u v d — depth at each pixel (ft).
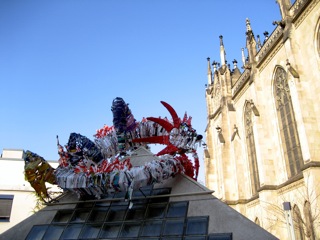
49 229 36.22
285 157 117.39
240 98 162.20
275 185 118.93
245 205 147.02
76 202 38.24
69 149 36.78
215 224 29.76
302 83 101.86
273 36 128.88
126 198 32.30
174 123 35.86
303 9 105.40
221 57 183.52
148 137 38.78
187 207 32.24
